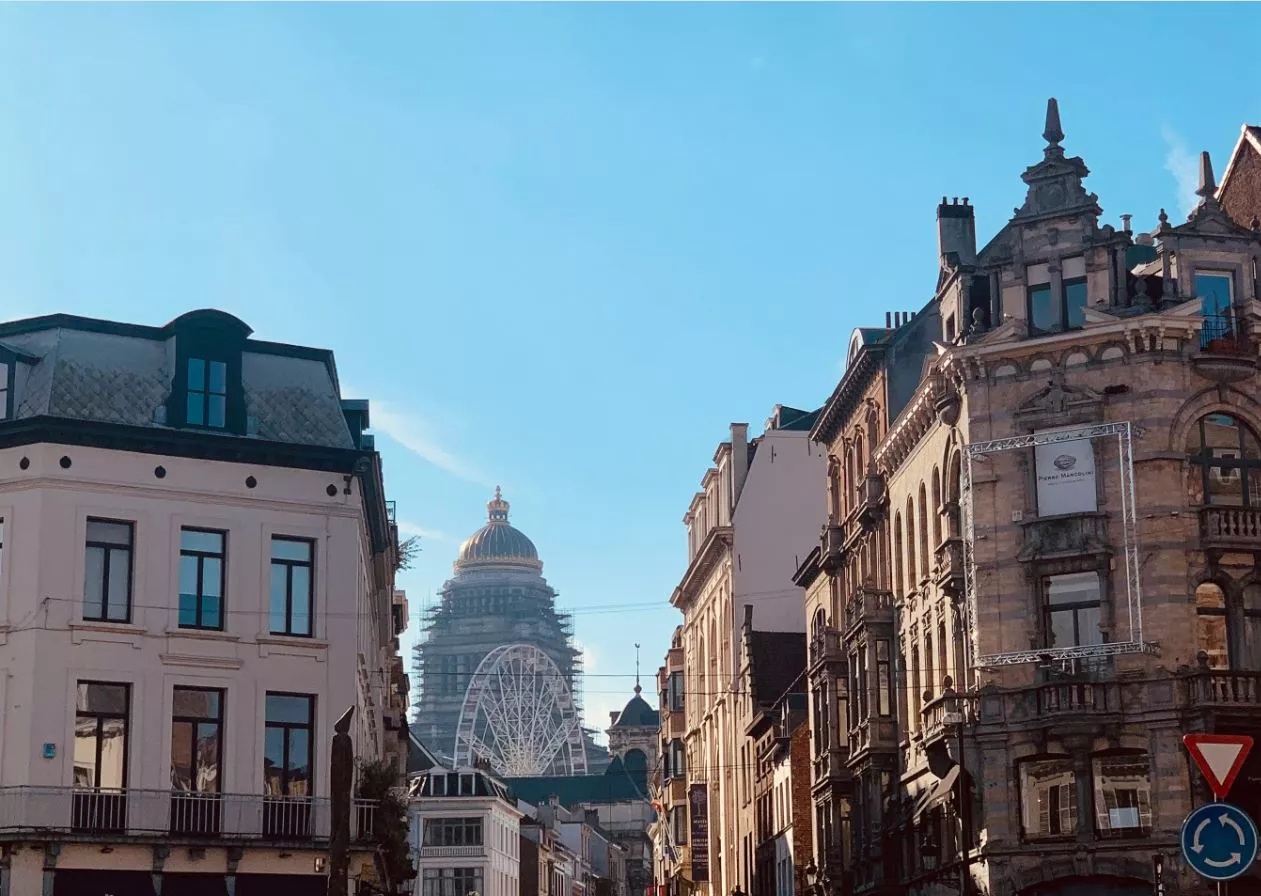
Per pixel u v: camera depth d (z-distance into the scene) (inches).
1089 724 2085.4
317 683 2092.8
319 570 2119.8
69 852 1897.1
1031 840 2122.3
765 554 4234.7
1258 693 2063.2
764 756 3782.0
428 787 6387.8
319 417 2177.7
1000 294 2261.3
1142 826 2071.9
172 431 2048.5
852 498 3009.4
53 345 2066.9
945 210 2765.7
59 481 1995.6
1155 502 2127.2
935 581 2399.1
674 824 5354.3
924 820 2452.0
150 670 1996.8
